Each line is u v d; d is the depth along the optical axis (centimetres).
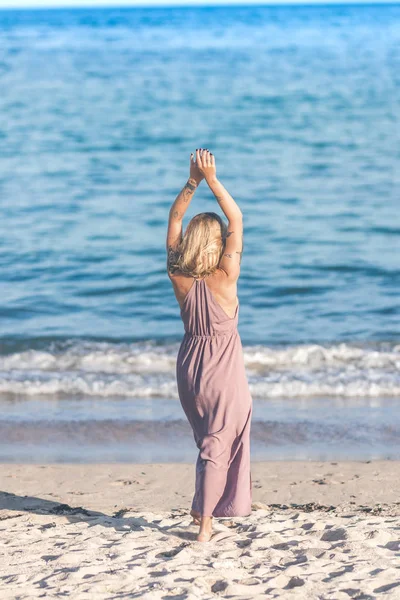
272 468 660
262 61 7081
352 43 9900
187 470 657
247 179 2388
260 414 831
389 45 9369
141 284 1402
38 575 381
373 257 1562
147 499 578
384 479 626
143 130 3384
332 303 1292
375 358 1024
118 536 448
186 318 430
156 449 734
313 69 6228
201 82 5341
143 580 372
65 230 1784
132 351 1065
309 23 17775
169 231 448
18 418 822
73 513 527
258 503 555
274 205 2052
